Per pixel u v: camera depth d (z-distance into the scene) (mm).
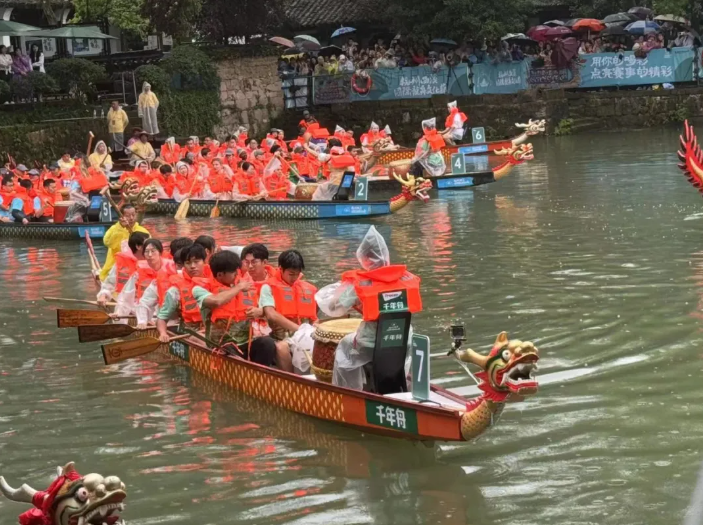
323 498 7203
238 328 9734
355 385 8461
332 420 8531
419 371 7805
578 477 7312
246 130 32812
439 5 36812
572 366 9734
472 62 36594
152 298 10461
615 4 41031
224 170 22125
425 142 24141
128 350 9812
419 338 7801
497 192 22922
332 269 14938
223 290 9742
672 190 21312
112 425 8898
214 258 9680
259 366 9234
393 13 37531
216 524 6879
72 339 11836
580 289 12695
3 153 26062
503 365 6895
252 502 7195
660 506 6793
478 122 36594
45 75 29000
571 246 15680
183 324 10156
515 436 8117
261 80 36406
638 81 37906
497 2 36469
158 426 8836
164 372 10453
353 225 19312
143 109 30031
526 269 14102
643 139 33656
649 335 10578
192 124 33000
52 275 15750
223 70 35125
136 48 37281
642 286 12680
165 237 19031
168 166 22750
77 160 22938
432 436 7617
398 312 8180
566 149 32062
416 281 8281
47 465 8062
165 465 7953
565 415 8500
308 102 37344
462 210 20391
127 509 7172
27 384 10164
